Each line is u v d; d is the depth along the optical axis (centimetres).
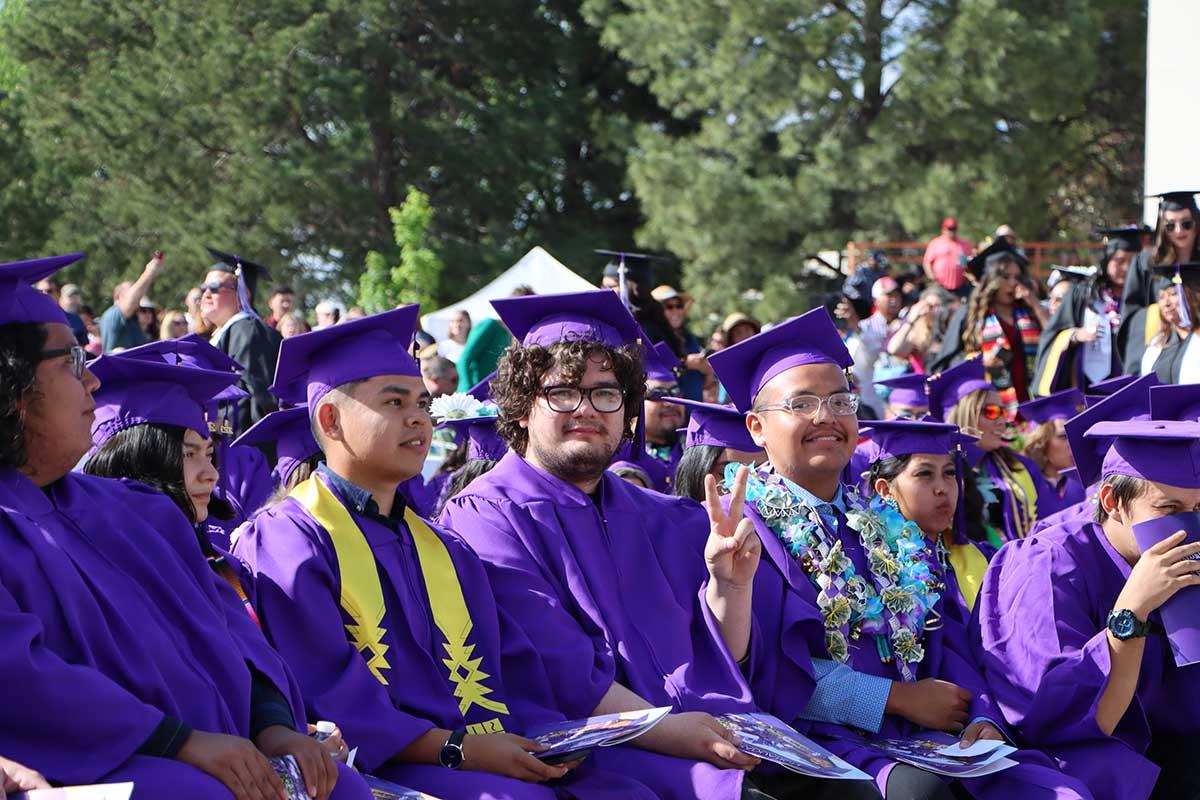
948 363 933
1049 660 420
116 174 2748
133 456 416
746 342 448
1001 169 2269
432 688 378
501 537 414
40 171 2791
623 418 434
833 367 442
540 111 2805
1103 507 439
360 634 372
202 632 325
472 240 2841
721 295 2344
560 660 394
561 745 361
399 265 2619
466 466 559
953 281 1509
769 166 2425
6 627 288
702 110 2667
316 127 2742
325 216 2723
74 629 301
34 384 315
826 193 2323
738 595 409
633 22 2497
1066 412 741
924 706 418
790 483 445
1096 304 927
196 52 2698
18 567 300
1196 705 438
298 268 2680
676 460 709
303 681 358
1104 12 2423
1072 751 418
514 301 438
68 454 321
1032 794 396
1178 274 790
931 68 2262
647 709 376
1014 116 2356
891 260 2244
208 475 432
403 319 401
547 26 2941
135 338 1003
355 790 323
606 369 424
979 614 446
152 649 312
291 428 514
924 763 393
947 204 2203
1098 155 2697
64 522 320
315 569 370
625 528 430
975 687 429
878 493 529
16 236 2805
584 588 411
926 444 532
